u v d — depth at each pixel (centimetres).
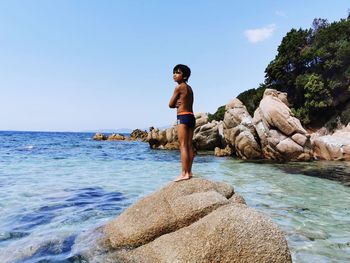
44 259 545
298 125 2203
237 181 1405
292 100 4728
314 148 2322
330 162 2122
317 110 4116
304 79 4319
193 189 598
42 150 3331
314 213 875
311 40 5159
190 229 480
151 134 3894
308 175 1576
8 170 1708
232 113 2564
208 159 2453
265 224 451
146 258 489
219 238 442
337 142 2239
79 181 1366
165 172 1703
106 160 2369
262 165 2005
